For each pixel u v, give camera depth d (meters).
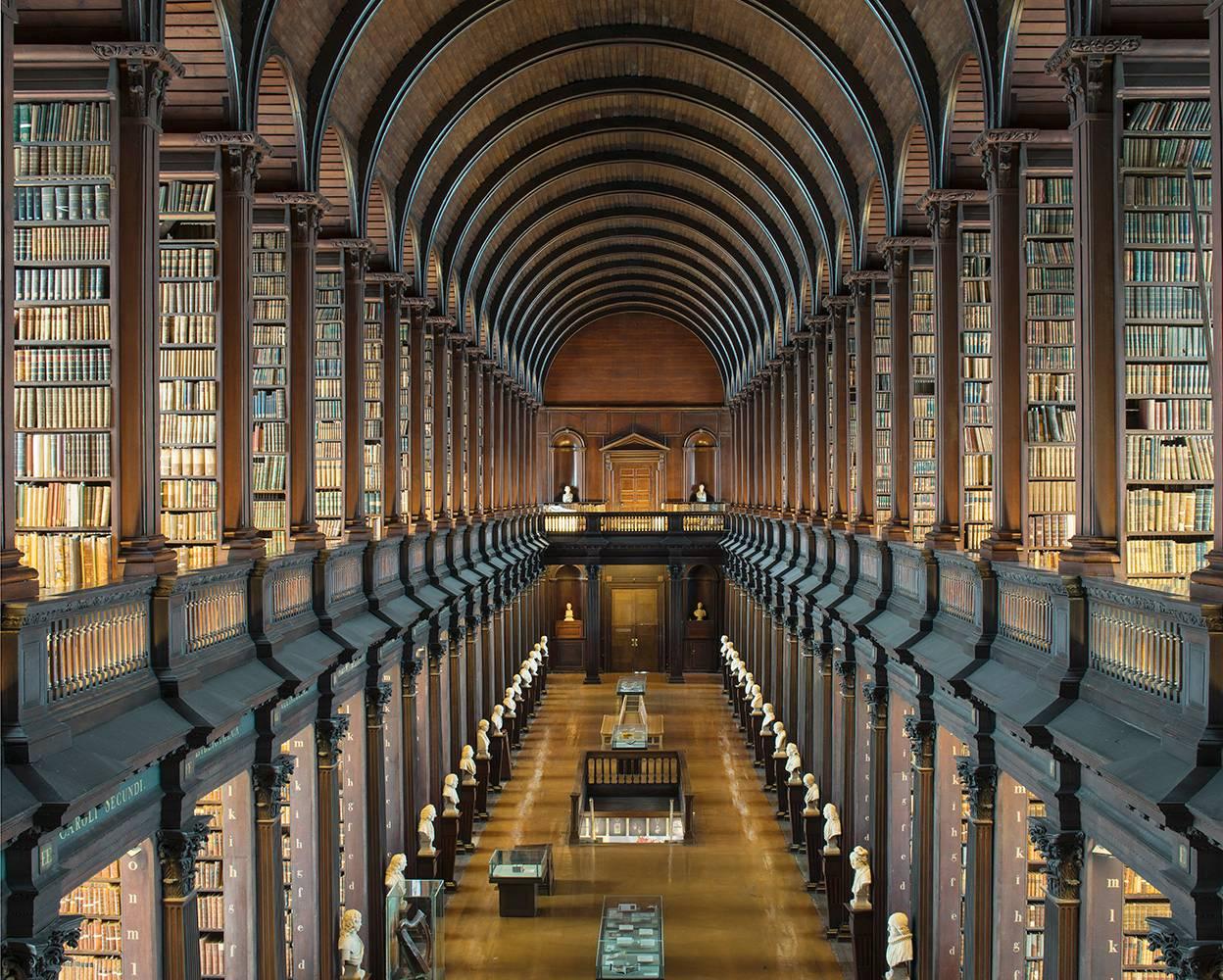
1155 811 6.92
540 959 16.14
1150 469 9.55
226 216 11.59
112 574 9.09
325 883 13.20
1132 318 9.64
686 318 45.00
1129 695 7.87
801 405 23.94
